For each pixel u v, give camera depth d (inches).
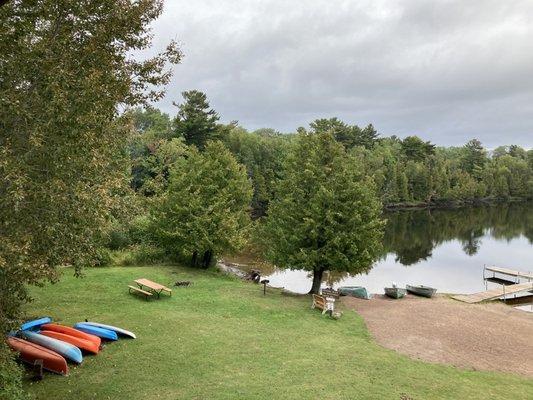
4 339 384.5
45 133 344.2
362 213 1008.9
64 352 538.3
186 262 1314.0
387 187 4050.2
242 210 1373.0
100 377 505.7
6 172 315.0
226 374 530.3
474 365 645.9
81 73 371.2
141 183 1956.2
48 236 359.9
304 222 1010.7
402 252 2014.0
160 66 464.1
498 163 5398.6
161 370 531.8
